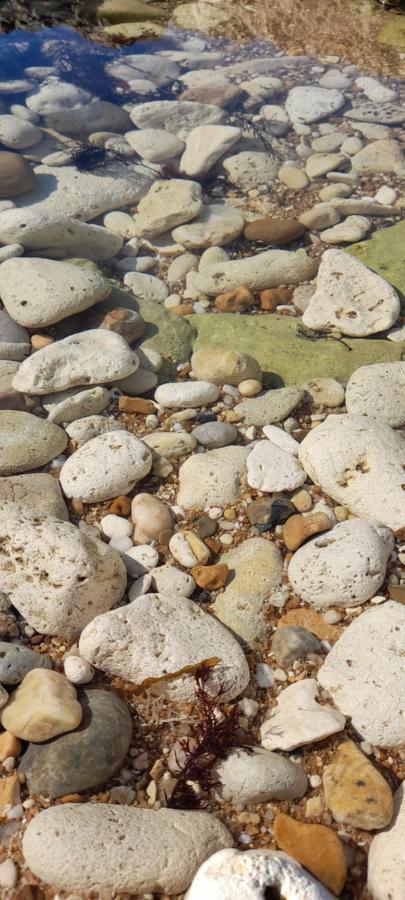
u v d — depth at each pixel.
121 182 1.51
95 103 1.69
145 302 1.27
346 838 0.78
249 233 1.40
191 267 1.36
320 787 0.81
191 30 1.97
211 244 1.40
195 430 1.09
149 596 0.89
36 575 0.89
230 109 1.69
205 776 0.80
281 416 1.11
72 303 1.20
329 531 0.95
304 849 0.75
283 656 0.88
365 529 0.93
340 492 0.99
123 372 1.13
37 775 0.79
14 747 0.81
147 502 1.00
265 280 1.31
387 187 1.50
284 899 0.69
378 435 1.01
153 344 1.21
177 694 0.85
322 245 1.41
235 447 1.06
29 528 0.91
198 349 1.22
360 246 1.37
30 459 1.05
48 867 0.73
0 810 0.78
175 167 1.55
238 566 0.96
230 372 1.14
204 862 0.72
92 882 0.73
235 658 0.86
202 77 1.78
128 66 1.82
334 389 1.14
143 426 1.12
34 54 1.86
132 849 0.74
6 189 1.46
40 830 0.75
